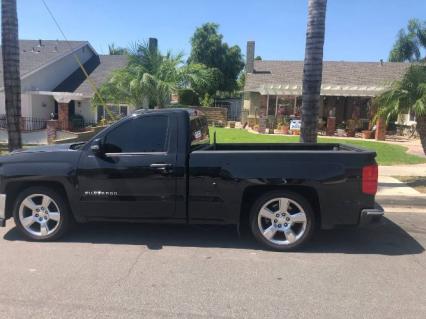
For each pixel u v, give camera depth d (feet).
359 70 98.78
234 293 14.82
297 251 19.04
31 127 80.43
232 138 68.03
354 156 18.38
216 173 18.88
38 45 100.63
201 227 22.48
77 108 91.25
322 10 28.02
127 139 19.66
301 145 23.97
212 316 13.20
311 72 28.53
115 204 19.54
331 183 18.37
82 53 103.76
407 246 19.92
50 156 19.90
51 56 92.73
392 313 13.47
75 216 19.94
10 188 20.44
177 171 19.08
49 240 20.17
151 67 64.39
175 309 13.64
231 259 18.04
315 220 19.25
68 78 97.71
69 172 19.54
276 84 91.56
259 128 81.51
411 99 30.66
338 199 18.45
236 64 143.95
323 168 18.37
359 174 18.37
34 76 86.43
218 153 18.95
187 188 19.13
